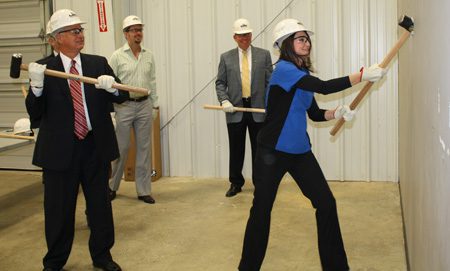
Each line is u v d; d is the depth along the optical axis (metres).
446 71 1.45
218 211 4.49
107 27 5.66
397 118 5.18
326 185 2.73
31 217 4.54
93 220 3.16
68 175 3.03
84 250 3.67
